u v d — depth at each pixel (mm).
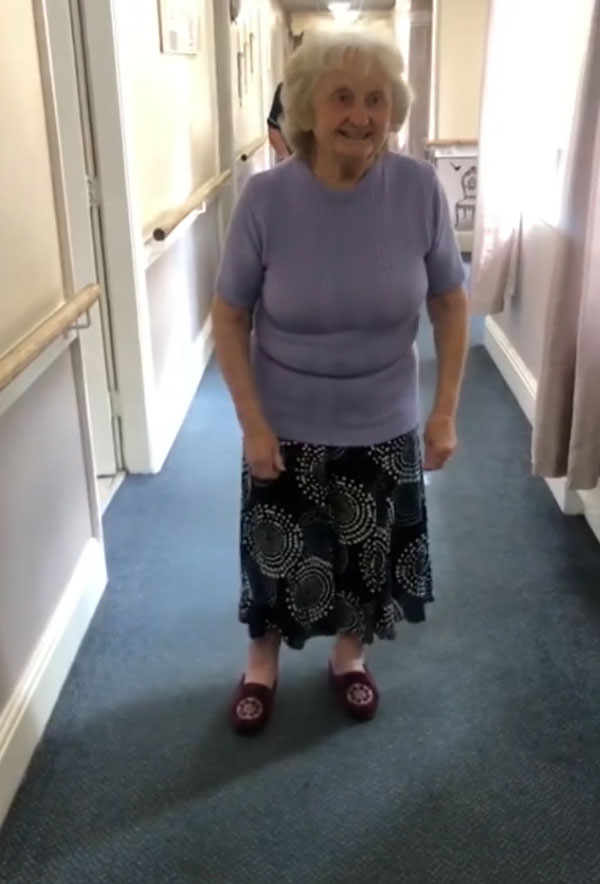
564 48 3285
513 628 2236
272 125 2824
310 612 1795
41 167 1923
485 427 3562
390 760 1800
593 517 2670
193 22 3955
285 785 1740
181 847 1601
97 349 2992
